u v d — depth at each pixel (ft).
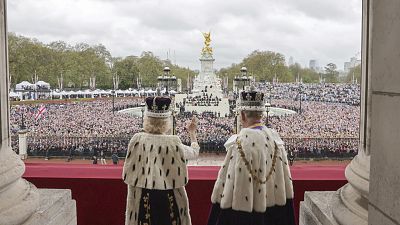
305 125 115.96
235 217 9.82
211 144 66.13
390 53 5.90
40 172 15.07
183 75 260.42
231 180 9.93
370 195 6.49
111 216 14.53
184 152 11.24
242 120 10.87
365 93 9.16
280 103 211.00
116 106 181.88
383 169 6.07
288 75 298.76
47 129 107.14
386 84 6.02
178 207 11.16
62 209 10.77
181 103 163.22
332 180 14.20
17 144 62.18
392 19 5.87
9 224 8.30
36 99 193.47
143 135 11.19
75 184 14.40
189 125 12.47
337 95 231.71
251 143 9.96
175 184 10.92
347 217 8.80
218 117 138.92
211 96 181.06
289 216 10.41
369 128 8.98
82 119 135.23
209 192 14.67
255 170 9.87
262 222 9.82
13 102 175.94
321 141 79.61
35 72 200.23
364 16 9.11
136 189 11.00
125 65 231.50
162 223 10.82
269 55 298.56
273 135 10.61
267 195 10.08
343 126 111.65
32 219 9.07
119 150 73.26
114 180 14.43
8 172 8.76
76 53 233.35
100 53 241.55
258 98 10.66
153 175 10.74
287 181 10.43
